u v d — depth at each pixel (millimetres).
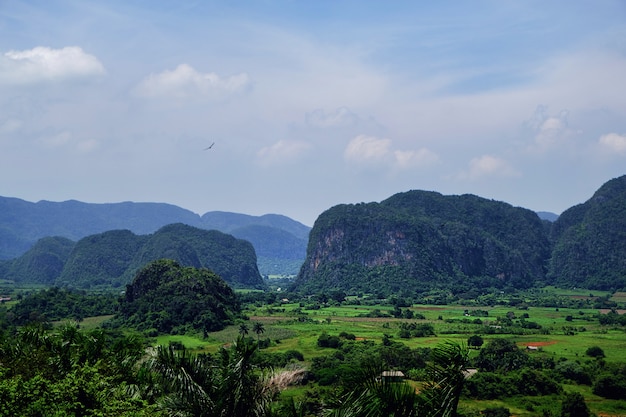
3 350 27000
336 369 59781
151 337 114000
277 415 18469
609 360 91125
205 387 17875
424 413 15055
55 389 20000
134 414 18969
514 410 67375
